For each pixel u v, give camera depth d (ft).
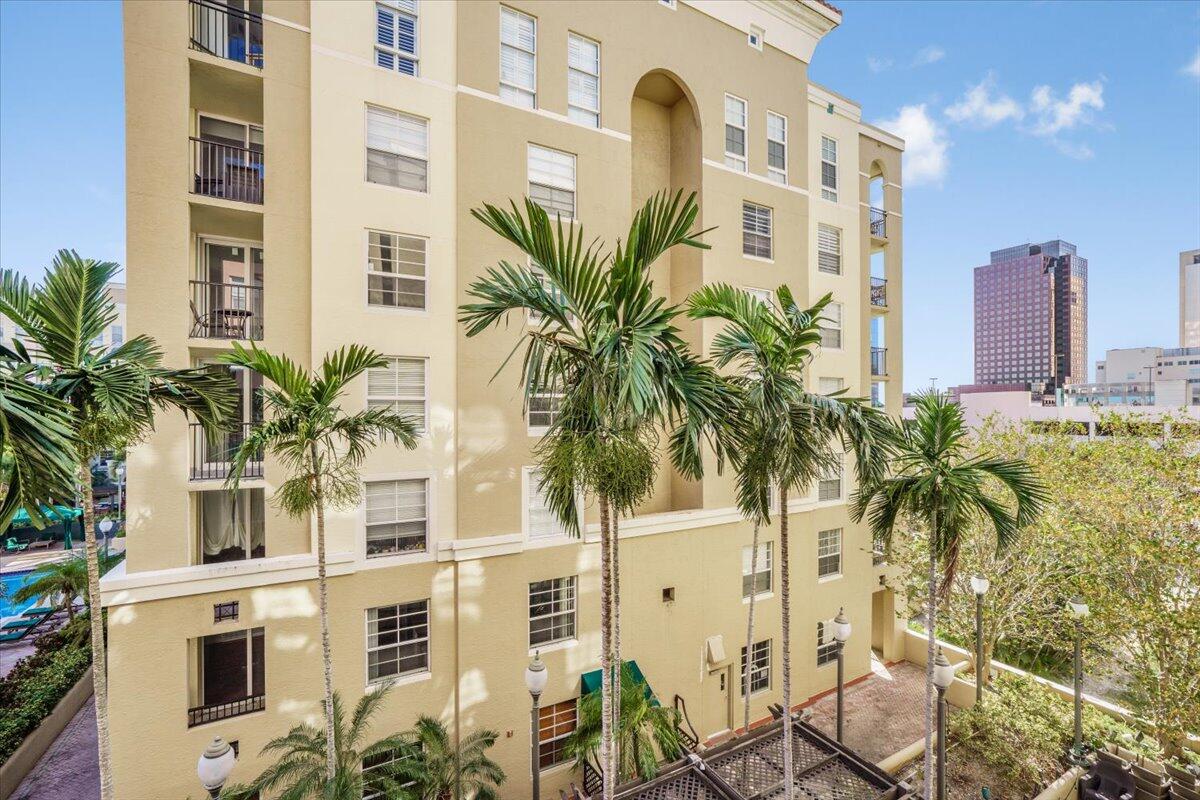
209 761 21.98
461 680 35.37
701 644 44.88
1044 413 126.00
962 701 48.70
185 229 29.73
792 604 50.78
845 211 57.47
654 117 49.03
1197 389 199.82
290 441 25.29
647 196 48.32
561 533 38.93
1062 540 46.29
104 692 21.63
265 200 31.65
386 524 34.45
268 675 31.01
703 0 46.55
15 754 38.65
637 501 20.33
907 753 40.24
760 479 26.89
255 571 30.53
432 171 35.60
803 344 28.04
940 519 29.43
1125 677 54.49
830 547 55.06
